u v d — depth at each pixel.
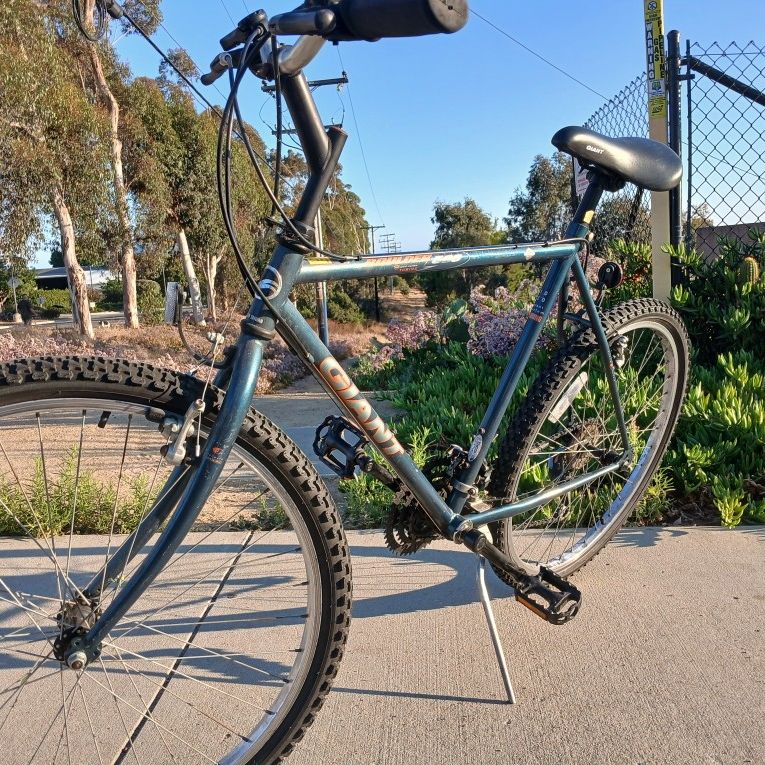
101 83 23.14
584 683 1.73
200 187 29.05
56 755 1.54
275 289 1.31
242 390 1.27
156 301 36.56
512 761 1.48
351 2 1.06
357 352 16.55
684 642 1.88
